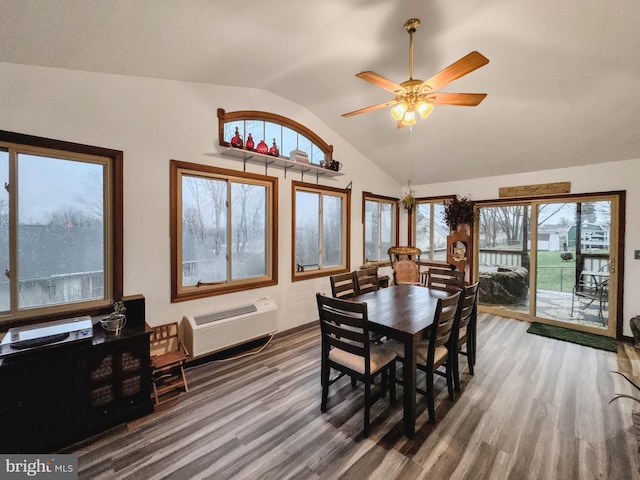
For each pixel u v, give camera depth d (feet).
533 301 14.19
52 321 6.86
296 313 12.64
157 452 5.76
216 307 9.94
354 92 11.09
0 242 6.55
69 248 7.43
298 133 12.82
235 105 10.37
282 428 6.46
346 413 7.02
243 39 7.32
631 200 11.62
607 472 5.23
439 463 5.46
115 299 7.95
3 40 5.74
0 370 5.17
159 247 8.70
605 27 6.86
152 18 5.93
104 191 7.89
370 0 6.21
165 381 8.32
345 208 15.07
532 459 5.55
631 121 9.82
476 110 10.87
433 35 7.55
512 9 6.63
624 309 11.72
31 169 6.87
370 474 5.20
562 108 9.87
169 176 8.86
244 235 10.95
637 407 7.16
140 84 8.26
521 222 14.66
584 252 12.89
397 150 15.08
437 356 7.05
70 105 7.16
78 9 5.31
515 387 8.16
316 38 7.59
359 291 10.23
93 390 6.36
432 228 18.20
